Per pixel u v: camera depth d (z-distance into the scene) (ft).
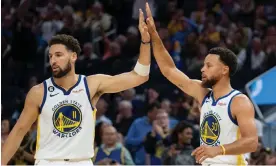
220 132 21.26
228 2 66.69
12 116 50.62
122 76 20.95
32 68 59.26
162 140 37.19
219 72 21.75
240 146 19.98
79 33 59.26
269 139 41.73
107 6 65.98
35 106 20.08
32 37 59.72
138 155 38.73
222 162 21.27
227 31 61.87
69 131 19.89
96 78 20.57
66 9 61.82
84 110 20.03
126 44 59.82
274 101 42.34
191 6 67.31
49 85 20.21
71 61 20.16
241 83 55.88
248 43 60.39
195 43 58.75
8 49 59.72
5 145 20.24
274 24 65.41
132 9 65.98
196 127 38.45
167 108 45.75
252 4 66.28
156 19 65.87
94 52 59.47
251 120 20.81
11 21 62.85
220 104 21.40
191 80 22.81
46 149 19.99
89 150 20.08
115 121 47.24
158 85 54.54
